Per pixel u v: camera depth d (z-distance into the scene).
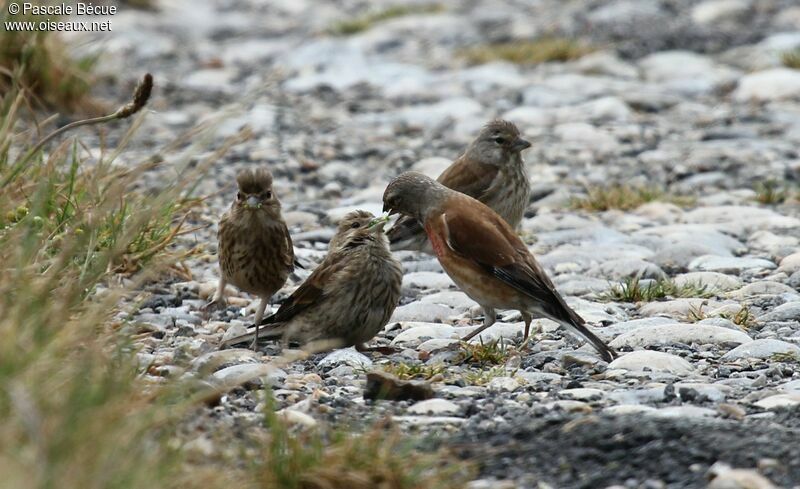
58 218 11.24
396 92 23.94
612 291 12.62
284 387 9.24
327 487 6.91
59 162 12.67
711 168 18.58
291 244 11.39
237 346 10.75
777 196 16.97
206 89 24.22
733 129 20.67
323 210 16.55
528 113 21.98
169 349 10.49
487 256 10.79
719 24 29.08
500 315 12.09
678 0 31.16
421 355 10.47
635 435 7.77
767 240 14.87
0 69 15.04
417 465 7.15
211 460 7.06
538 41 27.45
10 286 8.09
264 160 18.80
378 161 19.31
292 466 6.95
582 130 20.72
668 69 25.30
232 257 11.22
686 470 7.32
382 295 10.53
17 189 11.21
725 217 16.05
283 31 31.92
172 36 30.56
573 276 13.37
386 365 9.84
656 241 14.83
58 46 20.08
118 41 27.42
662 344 10.52
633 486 7.18
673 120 21.75
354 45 27.66
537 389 9.27
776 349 10.12
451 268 11.10
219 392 8.00
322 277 10.48
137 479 6.17
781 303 11.95
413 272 13.89
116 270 12.08
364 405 8.80
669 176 18.44
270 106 22.81
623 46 26.86
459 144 20.30
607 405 8.73
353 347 10.76
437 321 11.96
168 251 13.19
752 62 25.56
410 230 13.55
